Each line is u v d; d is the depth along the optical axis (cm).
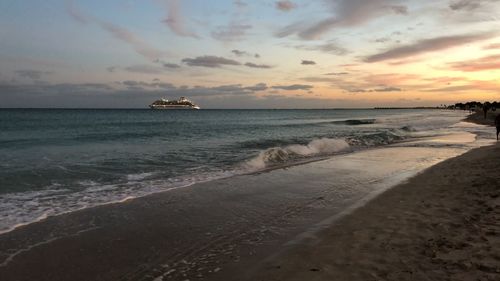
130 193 930
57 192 934
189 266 509
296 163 1438
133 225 685
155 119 6359
